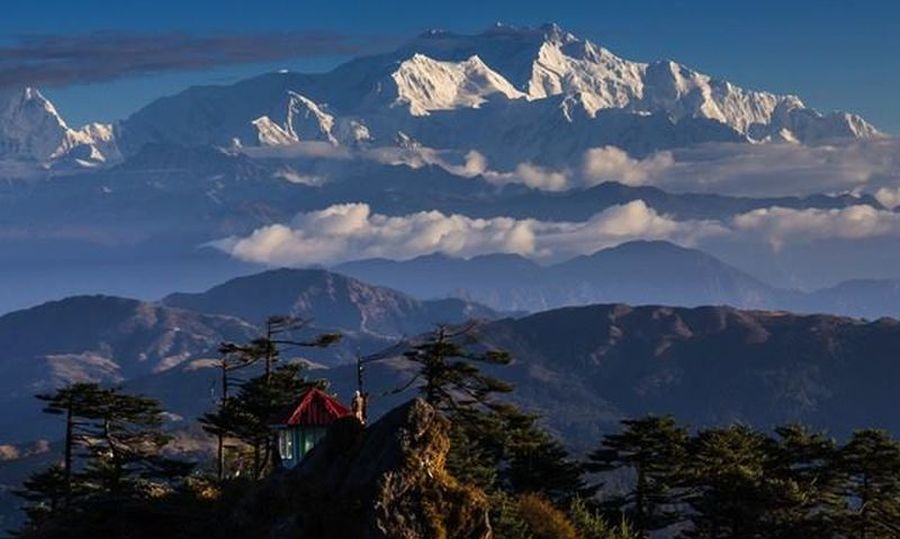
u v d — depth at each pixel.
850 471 175.12
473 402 158.12
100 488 168.50
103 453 172.88
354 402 141.38
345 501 102.81
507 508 132.50
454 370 155.12
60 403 171.88
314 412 139.00
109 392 172.88
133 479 173.12
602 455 179.38
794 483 169.25
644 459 176.50
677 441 176.00
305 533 101.81
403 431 104.94
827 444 179.50
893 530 169.25
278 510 106.06
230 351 179.38
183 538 112.75
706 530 172.62
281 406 171.50
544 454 177.12
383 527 99.75
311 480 107.56
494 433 161.38
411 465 102.94
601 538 153.12
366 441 107.12
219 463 174.25
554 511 144.00
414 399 107.56
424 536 100.31
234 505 114.12
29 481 171.88
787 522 167.38
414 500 101.75
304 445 138.00
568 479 177.88
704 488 175.62
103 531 116.81
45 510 171.75
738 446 175.00
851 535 169.62
